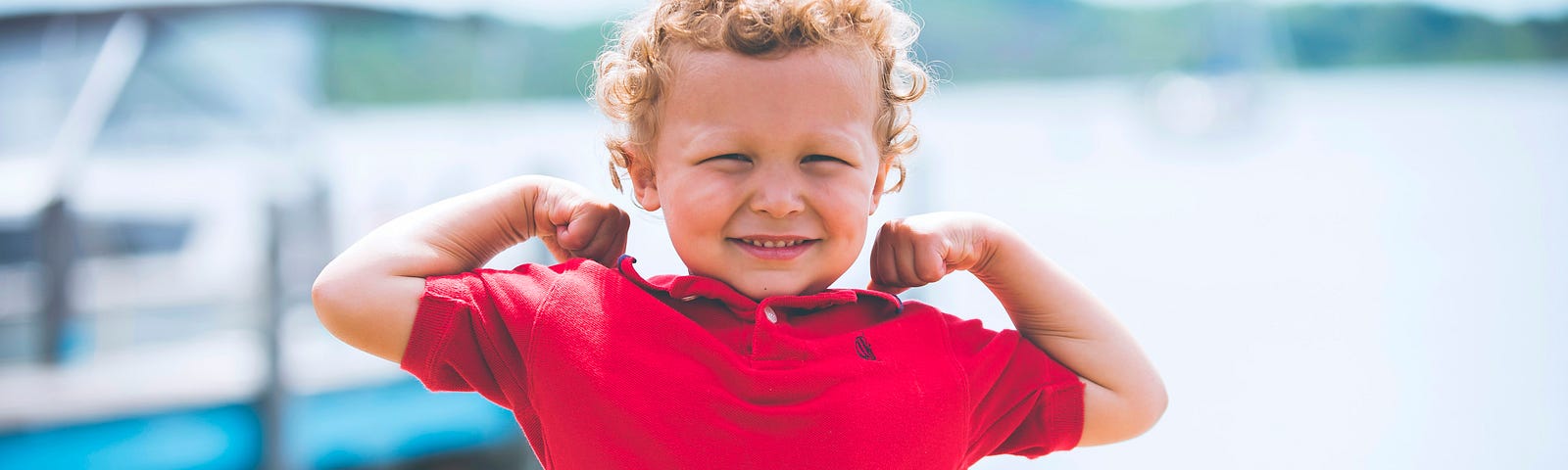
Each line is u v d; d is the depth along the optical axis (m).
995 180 11.56
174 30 5.27
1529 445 4.76
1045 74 22.30
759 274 1.35
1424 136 16.83
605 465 1.29
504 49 6.40
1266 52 18.30
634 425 1.28
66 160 4.76
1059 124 16.39
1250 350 6.34
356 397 4.42
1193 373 5.95
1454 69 27.50
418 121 7.81
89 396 4.05
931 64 1.83
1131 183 12.52
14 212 4.53
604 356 1.31
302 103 5.52
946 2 22.33
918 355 1.38
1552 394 5.43
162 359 4.48
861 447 1.28
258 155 5.18
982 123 15.81
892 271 1.45
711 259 1.35
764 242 1.35
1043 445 1.48
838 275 1.39
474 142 6.16
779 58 1.31
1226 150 16.41
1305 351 6.33
